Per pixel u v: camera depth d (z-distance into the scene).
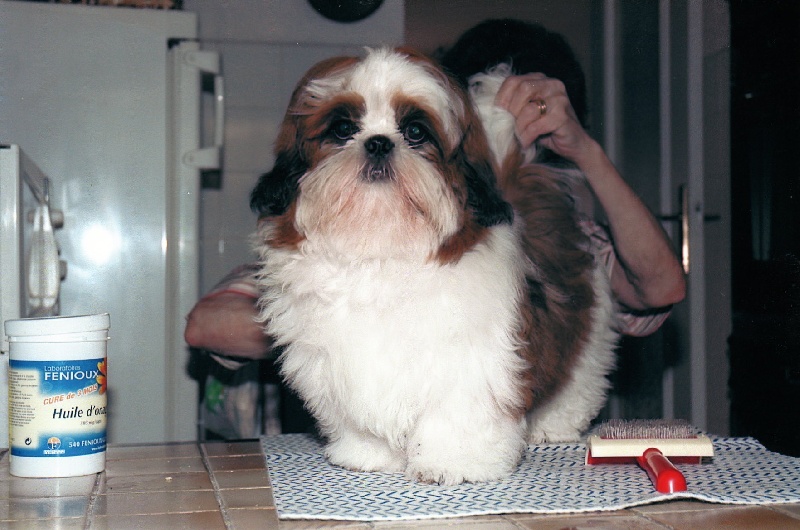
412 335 1.65
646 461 1.69
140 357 3.23
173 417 3.26
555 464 1.84
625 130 3.72
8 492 1.57
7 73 3.05
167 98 3.23
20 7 3.05
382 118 1.77
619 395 3.32
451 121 1.79
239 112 3.96
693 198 3.51
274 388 3.26
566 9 3.60
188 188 3.31
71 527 1.33
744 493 1.49
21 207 2.16
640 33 3.67
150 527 1.32
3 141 3.05
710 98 3.43
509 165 2.26
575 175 2.50
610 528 1.30
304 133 1.80
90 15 3.12
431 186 1.67
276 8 3.74
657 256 2.58
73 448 1.70
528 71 2.84
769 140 2.26
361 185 1.66
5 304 2.10
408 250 1.67
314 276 1.72
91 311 3.17
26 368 1.69
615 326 2.59
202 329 2.67
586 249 2.42
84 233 3.14
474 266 1.69
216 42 3.81
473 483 1.64
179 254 3.29
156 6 3.22
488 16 2.71
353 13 3.09
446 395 1.67
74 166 3.12
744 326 2.44
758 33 2.38
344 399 1.73
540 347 1.93
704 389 3.39
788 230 2.07
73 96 3.10
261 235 1.84
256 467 1.81
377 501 1.48
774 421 1.97
